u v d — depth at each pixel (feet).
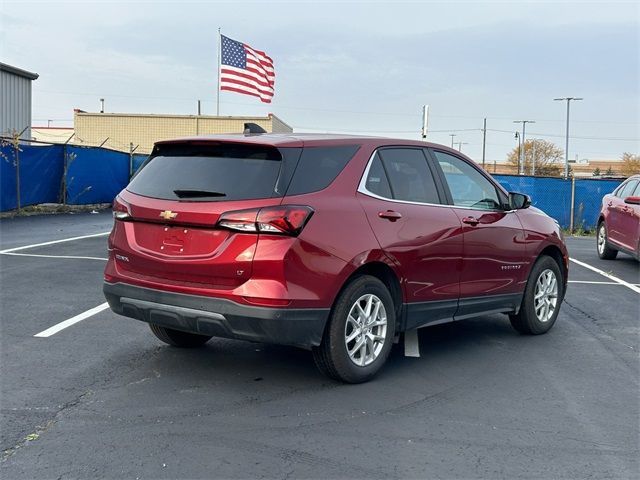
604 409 16.02
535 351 21.33
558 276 24.29
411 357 20.17
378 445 13.43
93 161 76.89
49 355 19.07
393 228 17.71
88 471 12.00
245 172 16.10
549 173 321.52
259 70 96.58
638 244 39.73
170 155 17.70
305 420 14.64
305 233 15.57
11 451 12.75
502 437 14.07
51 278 30.60
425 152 19.99
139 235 17.03
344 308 16.47
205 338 20.57
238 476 11.96
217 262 15.53
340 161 17.24
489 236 20.93
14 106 82.12
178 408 15.19
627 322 26.02
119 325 22.65
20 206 64.13
